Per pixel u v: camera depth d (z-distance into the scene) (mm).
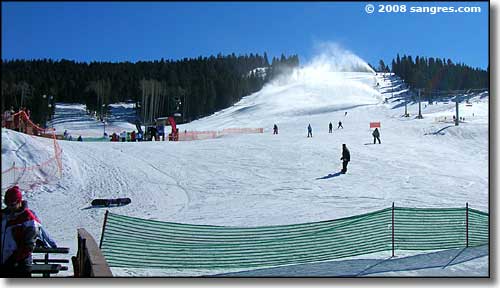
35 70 120750
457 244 10891
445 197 19078
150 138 46875
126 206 19094
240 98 137500
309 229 12438
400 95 116000
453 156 30438
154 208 18641
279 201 19000
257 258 9984
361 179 23172
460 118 52031
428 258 9734
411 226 12570
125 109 116000
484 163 27984
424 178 23250
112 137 46719
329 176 24000
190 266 9406
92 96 113500
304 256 10070
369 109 80438
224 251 10492
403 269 8867
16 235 5914
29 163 23531
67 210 18625
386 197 19250
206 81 129250
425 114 66125
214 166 26609
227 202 19219
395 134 42719
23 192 20797
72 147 29672
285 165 26750
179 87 112125
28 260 5980
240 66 173750
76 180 22781
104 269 6520
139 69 141125
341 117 69562
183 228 13195
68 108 110562
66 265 10266
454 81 110250
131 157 28406
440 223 12859
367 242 11102
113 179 23312
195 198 20266
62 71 127062
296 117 81250
